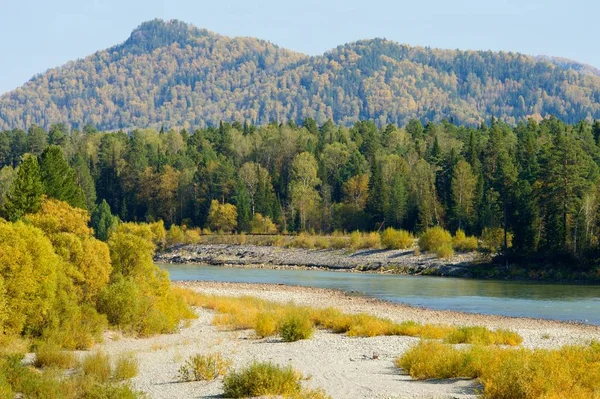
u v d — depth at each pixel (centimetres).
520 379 1902
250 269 10044
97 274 3719
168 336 3603
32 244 3177
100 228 12062
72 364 2639
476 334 3253
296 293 6488
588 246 8188
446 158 12900
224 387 2147
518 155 12706
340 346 3152
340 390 2136
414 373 2356
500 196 9531
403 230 11094
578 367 2123
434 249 9769
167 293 4191
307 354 2916
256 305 5019
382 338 3441
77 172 13600
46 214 4369
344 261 10119
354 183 13325
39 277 3159
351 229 12569
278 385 2122
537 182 9025
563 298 6078
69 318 3278
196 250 12162
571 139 9075
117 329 3544
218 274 9075
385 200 12169
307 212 13012
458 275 8631
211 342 3350
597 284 7488
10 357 2398
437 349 2564
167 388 2238
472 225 10888
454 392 2072
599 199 8331
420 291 6719
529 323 4453
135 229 4591
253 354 2930
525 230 8681
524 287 7100
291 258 10756
